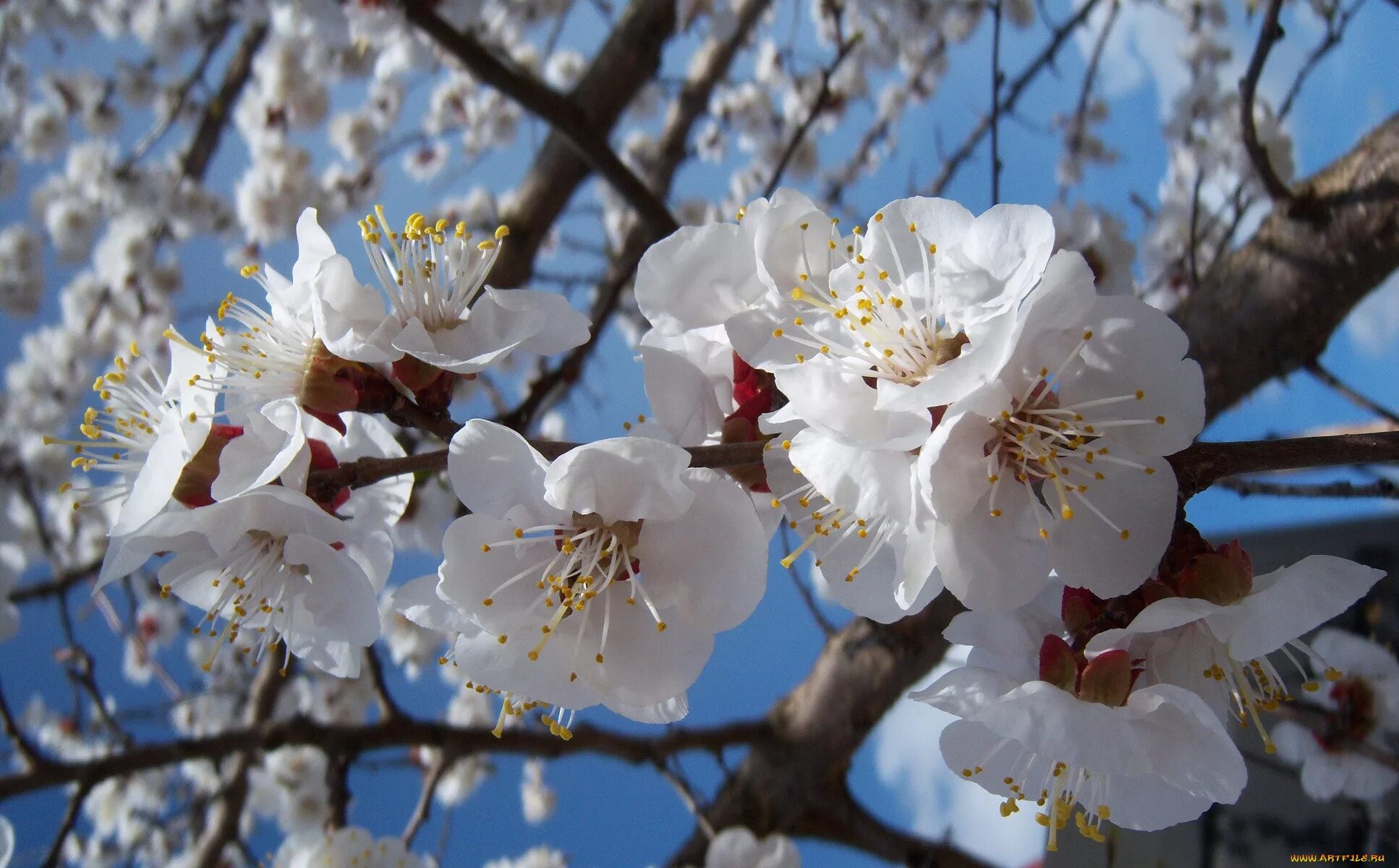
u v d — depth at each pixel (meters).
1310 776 0.19
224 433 0.11
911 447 0.09
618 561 0.10
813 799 0.22
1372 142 0.17
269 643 0.11
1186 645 0.10
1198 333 0.17
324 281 0.10
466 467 0.10
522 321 0.11
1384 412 0.16
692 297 0.11
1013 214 0.09
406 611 0.10
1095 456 0.09
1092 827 0.10
